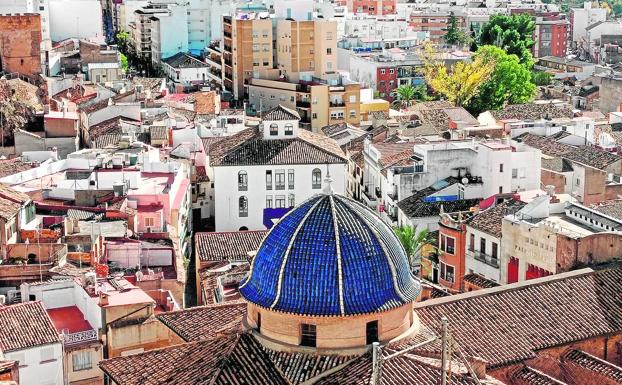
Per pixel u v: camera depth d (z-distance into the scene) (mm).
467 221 114125
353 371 61781
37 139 164875
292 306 63938
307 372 62719
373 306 63719
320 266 64188
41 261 102375
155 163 140750
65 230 110250
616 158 155875
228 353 63812
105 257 105812
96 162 138125
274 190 144000
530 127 178750
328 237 64875
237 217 144250
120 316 85375
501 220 110562
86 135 176000
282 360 63844
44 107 187750
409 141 161375
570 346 74875
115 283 93000
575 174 150125
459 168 134500
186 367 64750
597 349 76312
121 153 143125
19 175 131750
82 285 91812
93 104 186625
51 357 82312
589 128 181625
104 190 124688
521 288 79375
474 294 78000
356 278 64125
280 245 65938
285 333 64500
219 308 81062
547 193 119500
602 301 79375
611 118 198875
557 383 69312
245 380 62000
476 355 71688
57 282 93250
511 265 105438
